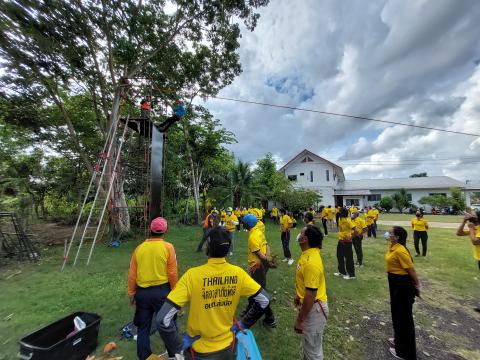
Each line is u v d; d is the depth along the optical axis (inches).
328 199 1199.6
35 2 282.4
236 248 387.2
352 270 251.4
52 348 101.9
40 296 198.8
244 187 880.3
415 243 345.1
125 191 563.5
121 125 445.4
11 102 401.1
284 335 148.3
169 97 538.6
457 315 180.9
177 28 471.8
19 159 720.3
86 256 333.1
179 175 808.3
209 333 66.6
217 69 544.4
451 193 1220.5
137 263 114.6
